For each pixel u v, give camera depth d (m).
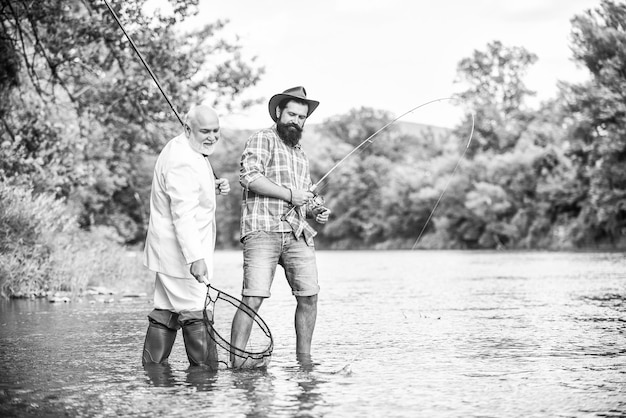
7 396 4.82
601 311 9.84
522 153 62.25
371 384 5.18
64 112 21.20
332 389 5.01
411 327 8.46
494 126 74.50
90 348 6.90
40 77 19.36
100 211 37.03
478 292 13.52
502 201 62.56
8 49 16.89
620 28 41.34
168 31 19.33
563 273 19.09
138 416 4.30
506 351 6.60
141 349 6.83
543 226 56.41
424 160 85.62
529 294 12.79
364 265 28.50
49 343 7.23
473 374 5.53
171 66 19.53
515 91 79.75
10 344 7.16
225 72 20.81
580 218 51.47
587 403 4.57
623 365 5.86
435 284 16.17
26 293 13.44
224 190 6.17
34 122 18.42
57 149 19.11
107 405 4.57
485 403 4.59
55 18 17.77
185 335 5.91
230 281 18.20
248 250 6.17
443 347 6.88
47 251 14.73
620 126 42.31
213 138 5.91
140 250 36.84
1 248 13.79
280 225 6.14
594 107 42.12
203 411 4.41
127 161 31.33
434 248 69.81
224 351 6.34
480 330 8.09
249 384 5.19
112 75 20.66
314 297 6.38
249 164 6.15
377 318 9.47
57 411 4.43
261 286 6.11
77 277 14.41
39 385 5.17
